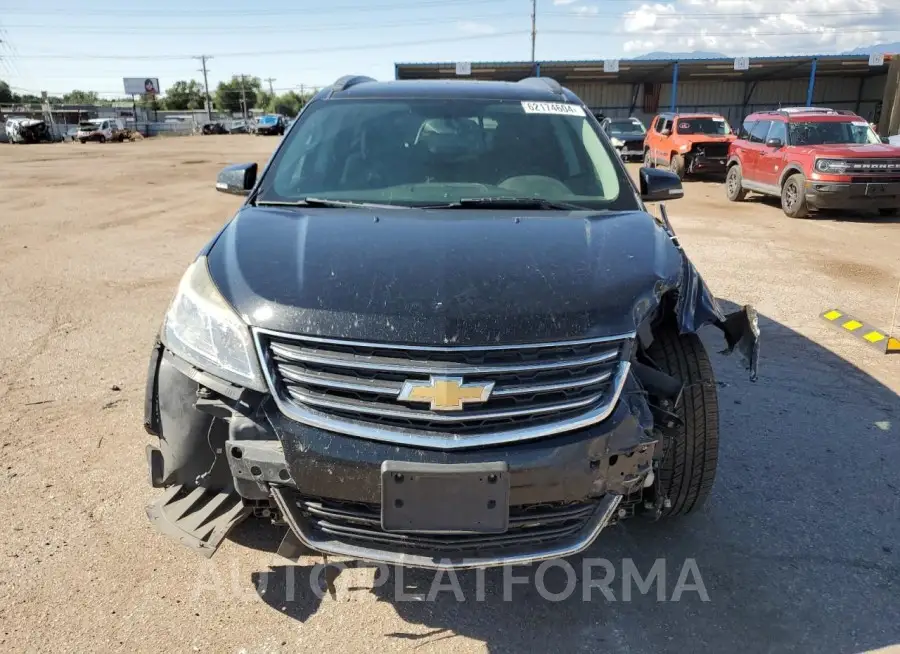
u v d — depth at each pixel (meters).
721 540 3.00
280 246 2.60
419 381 2.13
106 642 2.39
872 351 5.27
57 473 3.40
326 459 2.13
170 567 2.77
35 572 2.71
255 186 3.39
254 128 67.12
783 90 40.66
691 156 18.70
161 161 25.25
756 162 13.20
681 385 2.46
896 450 3.76
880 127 26.98
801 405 4.31
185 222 10.76
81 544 2.88
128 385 4.44
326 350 2.19
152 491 3.26
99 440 3.72
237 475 2.25
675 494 2.83
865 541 2.99
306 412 2.17
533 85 4.22
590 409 2.21
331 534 2.28
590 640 2.47
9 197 13.74
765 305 6.50
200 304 2.39
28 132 45.97
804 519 3.14
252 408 2.22
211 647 2.39
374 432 2.13
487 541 2.23
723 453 3.70
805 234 10.27
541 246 2.60
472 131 3.63
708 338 5.56
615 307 2.30
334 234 2.69
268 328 2.23
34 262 7.83
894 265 8.22
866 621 2.55
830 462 3.63
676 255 2.74
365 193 3.27
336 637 2.45
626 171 3.54
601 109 41.00
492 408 2.14
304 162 3.47
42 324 5.64
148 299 6.38
